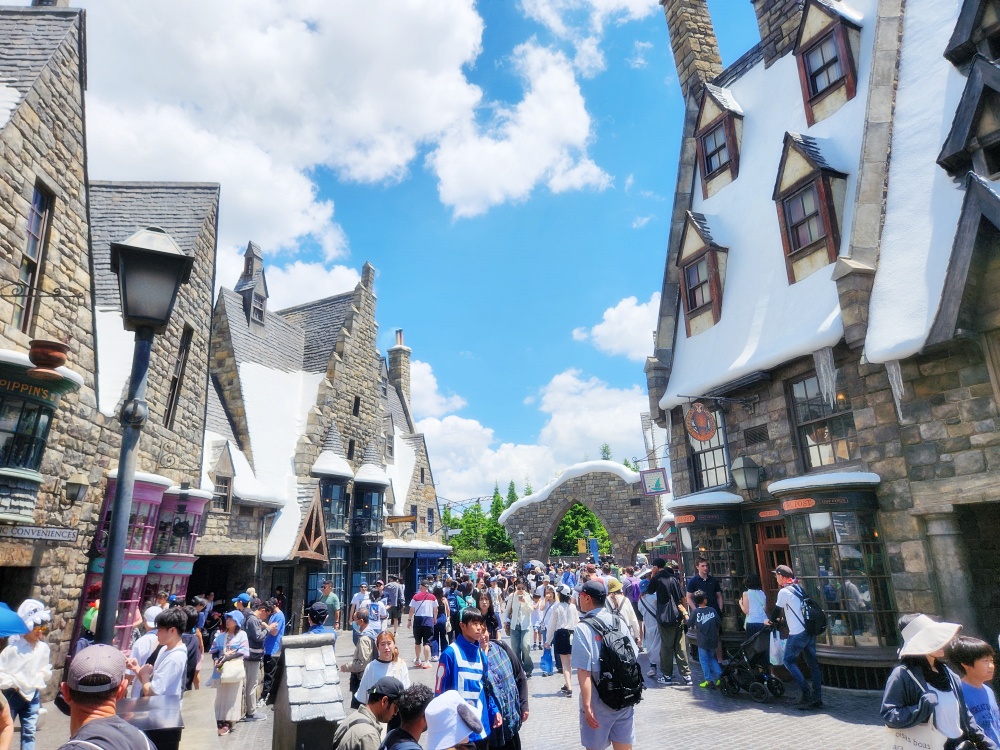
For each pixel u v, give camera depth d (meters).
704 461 13.96
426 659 13.73
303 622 21.55
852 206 11.28
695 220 14.76
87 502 11.55
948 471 8.61
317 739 5.93
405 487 33.75
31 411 9.30
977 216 8.10
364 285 29.78
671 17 18.25
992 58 9.42
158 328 5.14
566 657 10.54
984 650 3.75
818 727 7.43
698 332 14.52
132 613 12.33
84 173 11.62
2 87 10.16
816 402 11.08
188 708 7.61
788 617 8.62
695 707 8.88
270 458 22.94
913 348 8.73
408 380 42.34
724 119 15.35
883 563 9.33
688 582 11.15
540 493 32.22
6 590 10.12
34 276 10.39
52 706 10.06
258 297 27.03
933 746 3.69
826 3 12.99
